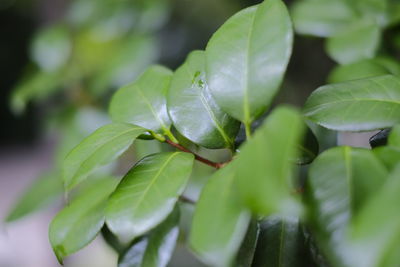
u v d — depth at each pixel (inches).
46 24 61.8
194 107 25.4
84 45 53.1
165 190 23.8
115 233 23.4
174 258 50.6
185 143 27.3
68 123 47.6
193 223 22.4
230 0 58.7
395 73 29.5
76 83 50.6
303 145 25.2
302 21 33.8
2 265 90.7
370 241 19.8
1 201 126.7
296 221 25.2
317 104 25.1
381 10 32.9
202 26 68.2
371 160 22.6
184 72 26.0
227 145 25.2
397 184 20.0
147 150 30.8
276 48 24.0
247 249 25.1
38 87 49.0
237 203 22.2
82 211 25.9
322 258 24.5
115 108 26.7
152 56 50.4
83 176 23.7
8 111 144.8
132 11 54.2
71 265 81.6
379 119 24.4
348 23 33.3
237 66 24.3
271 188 20.8
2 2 111.0
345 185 22.4
